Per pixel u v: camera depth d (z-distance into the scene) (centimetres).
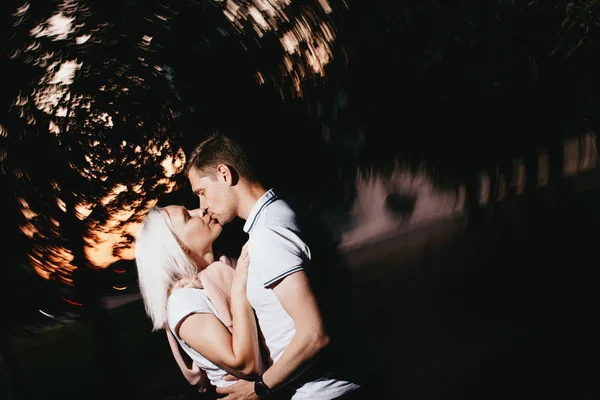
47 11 695
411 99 699
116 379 437
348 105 760
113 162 845
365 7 658
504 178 720
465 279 516
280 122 833
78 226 757
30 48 713
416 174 740
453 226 654
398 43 645
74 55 754
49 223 725
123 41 783
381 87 709
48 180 759
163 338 507
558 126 662
